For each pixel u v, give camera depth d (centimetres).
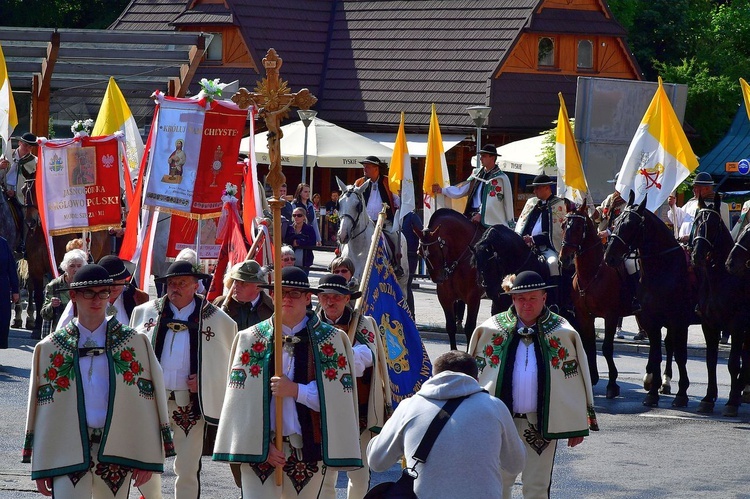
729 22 11288
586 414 2017
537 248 3900
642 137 4478
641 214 3491
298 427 1780
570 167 4584
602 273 3644
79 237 4325
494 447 1509
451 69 9138
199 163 3300
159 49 6244
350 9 9956
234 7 9494
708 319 3384
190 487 2117
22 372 3650
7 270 3750
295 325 1811
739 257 3250
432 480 1488
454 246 4094
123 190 4400
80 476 1745
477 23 9319
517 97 8969
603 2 9300
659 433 3081
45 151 3597
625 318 5769
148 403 1784
